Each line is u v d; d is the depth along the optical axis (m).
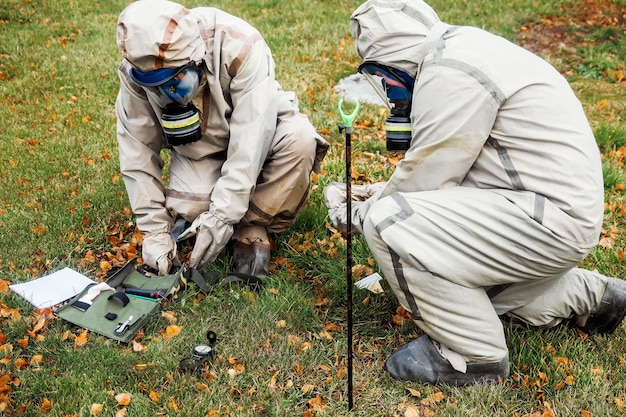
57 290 3.72
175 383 3.05
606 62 7.95
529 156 2.81
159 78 3.08
